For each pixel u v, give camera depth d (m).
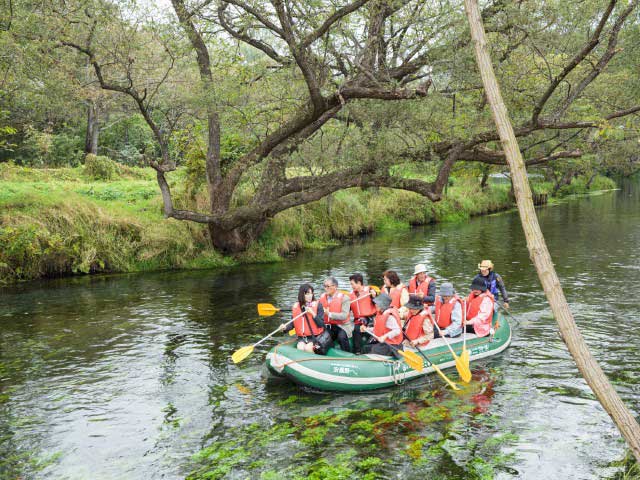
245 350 7.77
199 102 13.36
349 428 6.25
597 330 9.46
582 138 14.28
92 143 26.73
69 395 7.34
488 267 9.42
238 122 14.45
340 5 11.56
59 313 11.27
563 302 2.54
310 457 5.63
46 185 18.02
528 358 8.34
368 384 7.28
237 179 15.43
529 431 6.07
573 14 10.80
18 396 7.33
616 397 2.49
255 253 17.16
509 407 6.69
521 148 13.68
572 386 7.27
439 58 12.13
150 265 15.84
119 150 28.94
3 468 5.57
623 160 24.48
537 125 11.55
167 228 16.16
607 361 8.02
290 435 6.12
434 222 27.86
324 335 7.75
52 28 12.02
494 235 22.59
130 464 5.59
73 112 24.64
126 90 12.78
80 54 14.35
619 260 16.11
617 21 10.39
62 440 6.14
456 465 5.41
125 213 16.33
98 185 19.39
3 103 15.23
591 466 5.36
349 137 14.11
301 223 20.33
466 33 11.58
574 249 18.33
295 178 14.91
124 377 7.93
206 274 15.20
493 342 8.48
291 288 13.36
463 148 12.52
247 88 13.98
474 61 11.50
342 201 23.31
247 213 14.83
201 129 16.45
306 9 11.25
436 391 7.25
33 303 12.06
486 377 7.65
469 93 13.35
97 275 15.04
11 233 13.84
